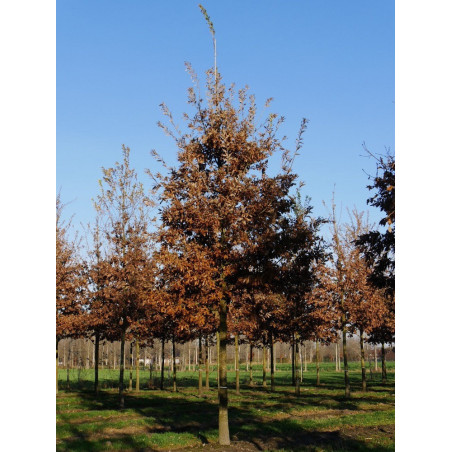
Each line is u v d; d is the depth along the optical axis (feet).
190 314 35.73
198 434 40.65
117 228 63.62
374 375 137.28
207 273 34.81
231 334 82.89
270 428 43.39
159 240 36.99
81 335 79.05
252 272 36.78
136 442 36.58
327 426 44.14
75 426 44.65
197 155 37.88
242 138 37.52
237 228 36.09
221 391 36.86
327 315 71.26
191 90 38.75
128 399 71.05
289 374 156.87
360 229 74.02
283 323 72.49
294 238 37.52
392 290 33.96
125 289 60.70
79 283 73.97
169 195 36.63
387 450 32.65
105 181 63.82
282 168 38.65
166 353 181.98
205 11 38.60
